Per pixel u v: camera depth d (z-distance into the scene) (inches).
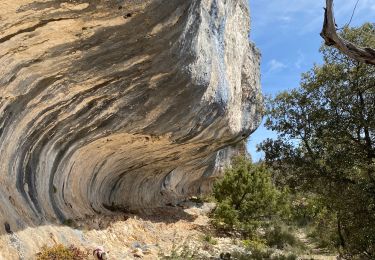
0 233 258.8
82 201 433.7
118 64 294.4
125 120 361.4
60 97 297.0
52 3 223.6
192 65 330.3
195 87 350.3
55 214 352.2
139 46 283.9
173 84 336.8
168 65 314.0
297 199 932.0
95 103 325.1
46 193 348.5
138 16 259.8
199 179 961.5
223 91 423.5
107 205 524.7
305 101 461.4
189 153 548.4
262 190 719.7
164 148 484.4
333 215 553.3
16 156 297.6
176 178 810.8
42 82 275.7
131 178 584.4
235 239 621.0
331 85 442.0
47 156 340.5
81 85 298.7
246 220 701.3
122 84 318.7
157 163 569.6
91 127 351.6
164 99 351.3
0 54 233.1
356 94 432.1
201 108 394.9
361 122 412.2
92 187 470.6
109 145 416.2
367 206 406.3
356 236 420.5
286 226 731.4
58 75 277.7
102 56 279.1
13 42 233.8
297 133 477.1
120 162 492.7
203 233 613.9
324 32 212.4
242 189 716.0
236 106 511.2
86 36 257.0
